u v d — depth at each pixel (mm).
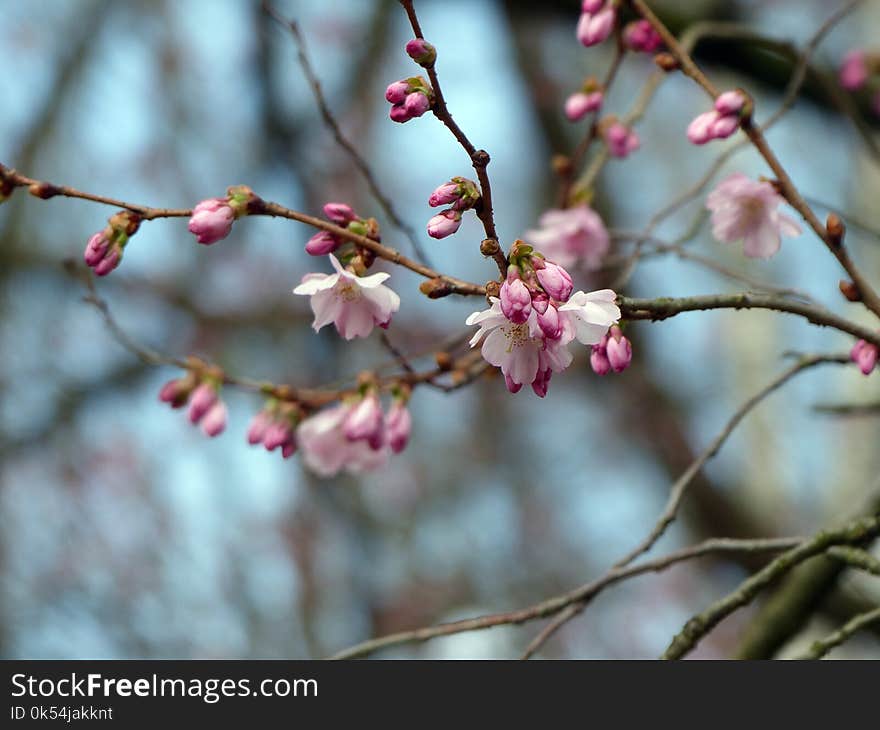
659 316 3348
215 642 11906
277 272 11852
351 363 9750
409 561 13680
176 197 12406
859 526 3824
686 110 13867
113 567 12375
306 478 10820
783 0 11578
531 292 3016
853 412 5152
